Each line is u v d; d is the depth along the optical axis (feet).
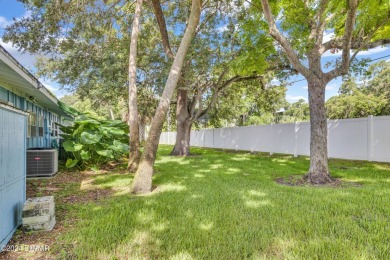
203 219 11.18
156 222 10.93
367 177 21.21
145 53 37.35
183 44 18.93
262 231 9.75
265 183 19.40
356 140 29.66
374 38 23.29
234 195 15.55
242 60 25.98
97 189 18.33
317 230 9.82
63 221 11.41
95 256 8.04
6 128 9.25
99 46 34.22
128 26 34.86
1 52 12.22
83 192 17.37
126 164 33.30
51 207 10.62
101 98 41.34
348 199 14.35
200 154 46.29
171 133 84.94
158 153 48.93
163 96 18.53
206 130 66.85
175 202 14.08
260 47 26.66
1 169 8.70
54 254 8.36
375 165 26.94
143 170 17.31
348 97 82.48
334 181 19.93
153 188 18.15
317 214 11.69
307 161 32.45
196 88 44.32
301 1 22.58
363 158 28.91
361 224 10.44
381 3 16.63
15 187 10.24
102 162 31.83
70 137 29.01
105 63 34.63
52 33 28.94
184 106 44.75
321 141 20.47
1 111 8.76
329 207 12.85
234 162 33.04
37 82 19.03
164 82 35.58
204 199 14.65
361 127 29.19
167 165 30.42
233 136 54.13
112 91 37.65
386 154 26.94
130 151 27.48
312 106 21.01
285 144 39.65
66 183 20.61
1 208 8.63
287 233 9.56
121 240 9.18
